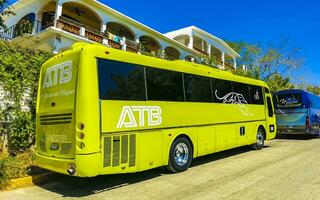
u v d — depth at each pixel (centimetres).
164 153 807
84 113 631
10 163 764
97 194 668
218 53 3922
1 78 904
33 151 911
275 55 3919
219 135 1027
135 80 746
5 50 967
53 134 705
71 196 655
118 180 792
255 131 1268
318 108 1997
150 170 895
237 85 1175
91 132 630
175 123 846
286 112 1856
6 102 913
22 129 912
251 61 4056
